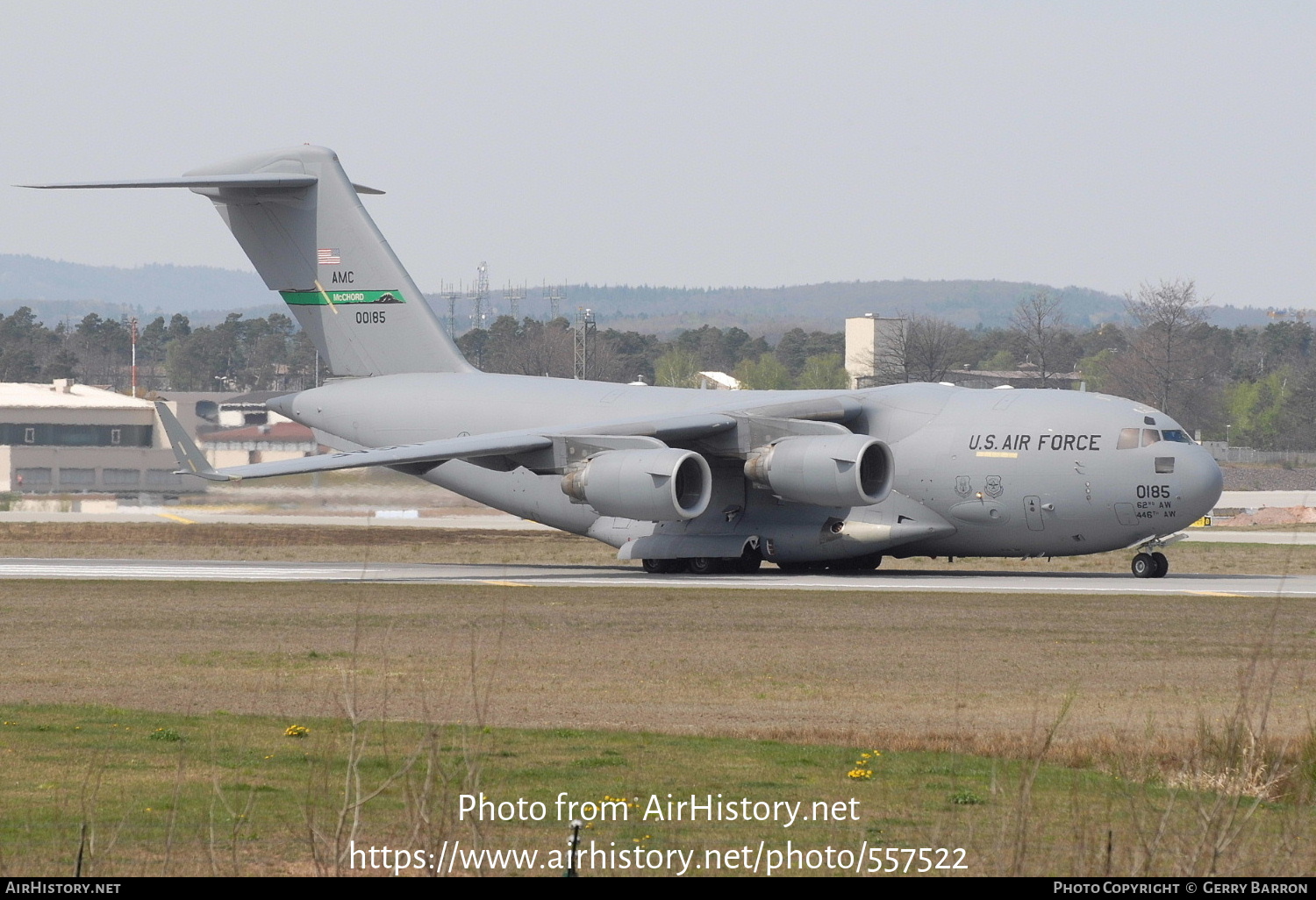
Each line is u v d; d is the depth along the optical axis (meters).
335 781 29.34
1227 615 60.81
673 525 83.94
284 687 42.16
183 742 33.25
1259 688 42.59
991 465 78.44
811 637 54.03
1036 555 80.12
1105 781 30.25
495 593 70.12
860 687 42.81
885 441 81.44
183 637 53.97
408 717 37.34
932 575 82.75
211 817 26.09
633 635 54.50
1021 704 39.97
